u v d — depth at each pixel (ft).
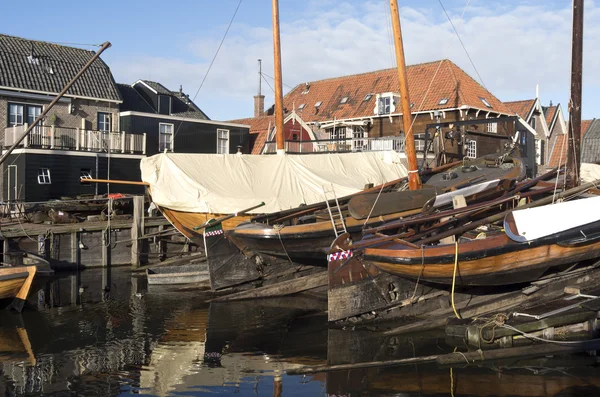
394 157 72.79
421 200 48.96
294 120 112.88
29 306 45.50
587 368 27.58
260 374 28.71
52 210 70.33
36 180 77.97
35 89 87.66
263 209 56.18
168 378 28.32
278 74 67.46
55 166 79.61
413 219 40.98
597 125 140.36
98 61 100.12
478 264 33.65
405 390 25.70
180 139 94.73
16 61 88.69
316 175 62.23
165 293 50.65
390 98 111.86
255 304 45.32
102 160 84.28
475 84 114.01
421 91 112.47
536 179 51.80
